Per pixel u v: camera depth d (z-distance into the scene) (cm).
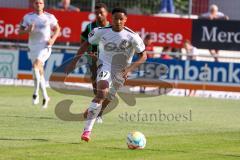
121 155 2672
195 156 2711
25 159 2491
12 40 6262
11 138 3006
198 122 3947
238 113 4591
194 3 6469
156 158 2628
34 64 4334
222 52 6500
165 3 6488
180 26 6162
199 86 5944
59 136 3139
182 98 5600
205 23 6141
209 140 3197
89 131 2962
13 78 6078
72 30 6212
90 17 6209
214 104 5191
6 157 2512
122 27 3203
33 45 4362
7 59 6075
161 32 6169
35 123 3578
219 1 6612
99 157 2606
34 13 4375
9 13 6241
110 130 3431
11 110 4138
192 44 6169
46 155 2597
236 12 6631
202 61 5925
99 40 3244
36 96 4362
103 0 6350
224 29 6134
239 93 5925
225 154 2792
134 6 6425
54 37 4384
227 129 3669
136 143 2816
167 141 3111
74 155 2628
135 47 3219
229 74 5928
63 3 6322
